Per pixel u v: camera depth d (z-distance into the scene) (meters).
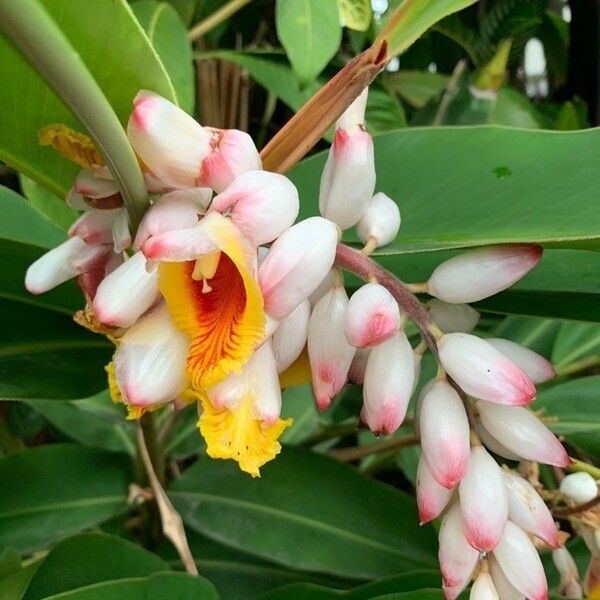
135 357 0.25
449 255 0.35
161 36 0.48
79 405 0.44
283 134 0.27
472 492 0.27
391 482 0.63
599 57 0.66
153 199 0.28
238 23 0.71
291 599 0.35
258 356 0.26
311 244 0.24
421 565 0.40
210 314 0.26
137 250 0.26
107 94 0.26
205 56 0.57
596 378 0.43
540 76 0.87
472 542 0.26
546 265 0.33
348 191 0.27
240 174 0.25
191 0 0.59
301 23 0.41
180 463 0.57
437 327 0.27
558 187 0.30
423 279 0.35
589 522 0.32
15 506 0.41
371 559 0.40
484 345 0.26
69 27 0.24
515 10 0.57
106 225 0.28
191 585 0.31
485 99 0.60
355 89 0.26
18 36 0.22
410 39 0.29
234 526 0.41
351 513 0.41
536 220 0.29
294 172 0.39
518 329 0.51
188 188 0.26
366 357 0.29
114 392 0.27
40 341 0.36
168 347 0.25
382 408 0.26
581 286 0.32
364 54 0.26
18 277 0.34
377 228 0.28
